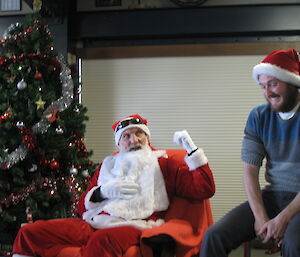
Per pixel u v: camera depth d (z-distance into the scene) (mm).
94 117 4285
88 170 3389
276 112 1995
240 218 1955
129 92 4254
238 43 4074
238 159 4121
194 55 4148
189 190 2320
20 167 3023
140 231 2090
